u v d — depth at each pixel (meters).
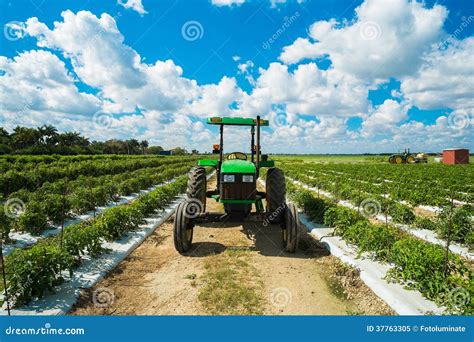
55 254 4.82
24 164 23.66
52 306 4.46
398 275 5.21
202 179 7.68
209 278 5.43
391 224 9.09
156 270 5.84
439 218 8.54
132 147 81.31
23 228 7.63
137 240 7.29
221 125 8.12
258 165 7.15
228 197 6.57
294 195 12.16
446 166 38.88
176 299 4.79
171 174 21.36
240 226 8.84
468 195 12.73
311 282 5.35
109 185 12.71
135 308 4.56
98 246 6.27
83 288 4.98
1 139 55.28
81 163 23.30
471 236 6.98
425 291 4.68
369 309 4.58
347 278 5.46
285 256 6.48
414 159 46.12
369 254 6.21
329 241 7.15
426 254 4.97
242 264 5.99
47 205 8.50
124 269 5.88
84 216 9.80
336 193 13.93
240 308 4.53
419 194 12.71
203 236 7.89
